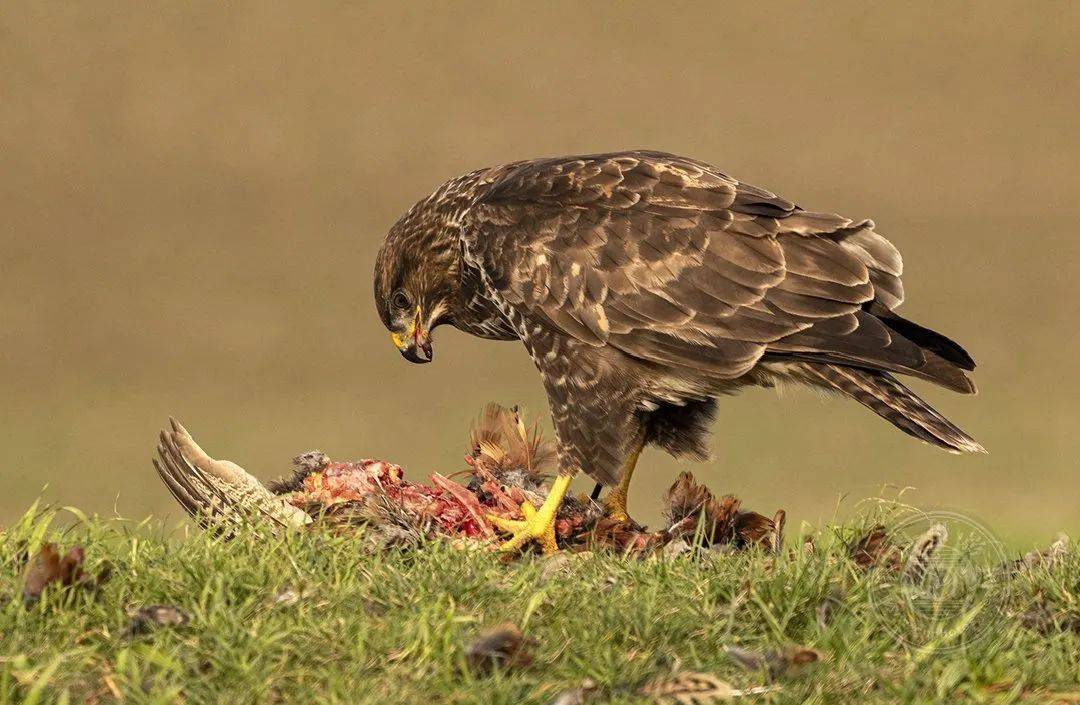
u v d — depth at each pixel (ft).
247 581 19.54
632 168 27.81
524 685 16.78
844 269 26.05
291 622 18.11
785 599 19.12
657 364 26.68
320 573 20.33
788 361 26.23
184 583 19.36
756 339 25.96
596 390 26.99
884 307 26.61
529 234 27.48
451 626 17.78
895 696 16.79
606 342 26.73
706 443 28.37
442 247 30.40
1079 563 21.01
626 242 26.81
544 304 27.12
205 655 17.20
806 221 26.55
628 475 27.89
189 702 16.33
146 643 17.71
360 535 22.61
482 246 28.07
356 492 24.86
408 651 17.39
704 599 19.13
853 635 18.34
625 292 26.58
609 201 27.30
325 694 16.52
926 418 25.62
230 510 23.61
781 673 17.35
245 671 16.71
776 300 26.00
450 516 25.70
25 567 19.67
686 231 26.66
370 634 17.90
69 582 18.97
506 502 26.63
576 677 17.16
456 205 30.07
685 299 26.32
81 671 16.92
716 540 25.39
